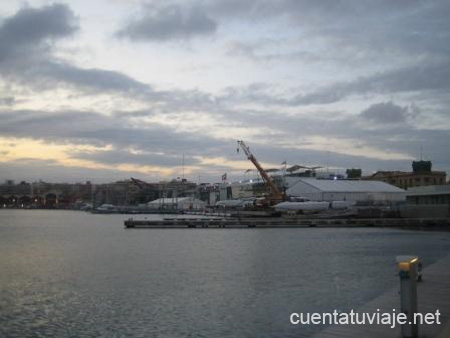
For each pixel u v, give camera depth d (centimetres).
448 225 11356
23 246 7012
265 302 2939
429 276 2662
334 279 3753
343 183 16838
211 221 11100
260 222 11262
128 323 2516
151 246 6650
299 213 14588
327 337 1628
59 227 13075
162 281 3712
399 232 9456
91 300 3045
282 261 4900
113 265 4684
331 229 10475
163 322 2523
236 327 2419
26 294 3247
